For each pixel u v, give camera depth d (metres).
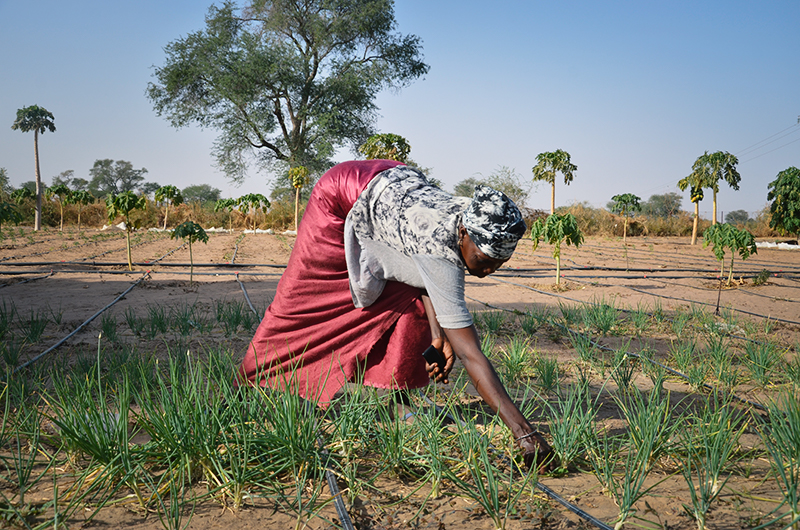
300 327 2.79
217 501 2.06
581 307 7.03
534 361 4.41
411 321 2.69
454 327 2.29
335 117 37.44
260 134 37.69
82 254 14.71
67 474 2.25
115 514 1.94
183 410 2.32
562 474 2.31
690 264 16.20
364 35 37.72
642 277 11.94
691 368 4.02
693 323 6.57
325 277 2.72
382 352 2.78
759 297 9.31
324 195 2.67
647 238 32.47
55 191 31.27
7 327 5.31
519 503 2.06
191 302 7.52
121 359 3.90
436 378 2.51
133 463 2.16
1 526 1.80
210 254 15.80
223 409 2.52
